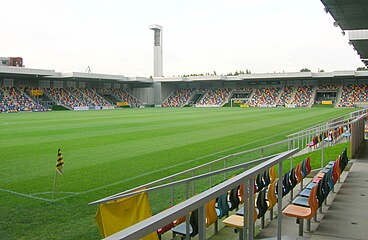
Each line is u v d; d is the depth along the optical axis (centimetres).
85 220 754
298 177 808
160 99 8112
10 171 1216
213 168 1271
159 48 8669
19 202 879
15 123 3108
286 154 389
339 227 546
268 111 5212
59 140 1978
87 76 6462
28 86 6488
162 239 617
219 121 3309
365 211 620
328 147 1526
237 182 270
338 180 824
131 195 470
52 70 5975
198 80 7662
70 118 3756
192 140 1981
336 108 6162
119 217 449
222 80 7650
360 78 7106
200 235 236
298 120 3438
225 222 529
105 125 2891
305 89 7469
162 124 2977
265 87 7944
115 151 1611
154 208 830
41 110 5844
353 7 1171
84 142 1895
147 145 1791
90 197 922
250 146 1789
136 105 7544
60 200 895
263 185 729
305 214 529
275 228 585
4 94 5900
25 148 1702
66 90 6925
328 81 7444
